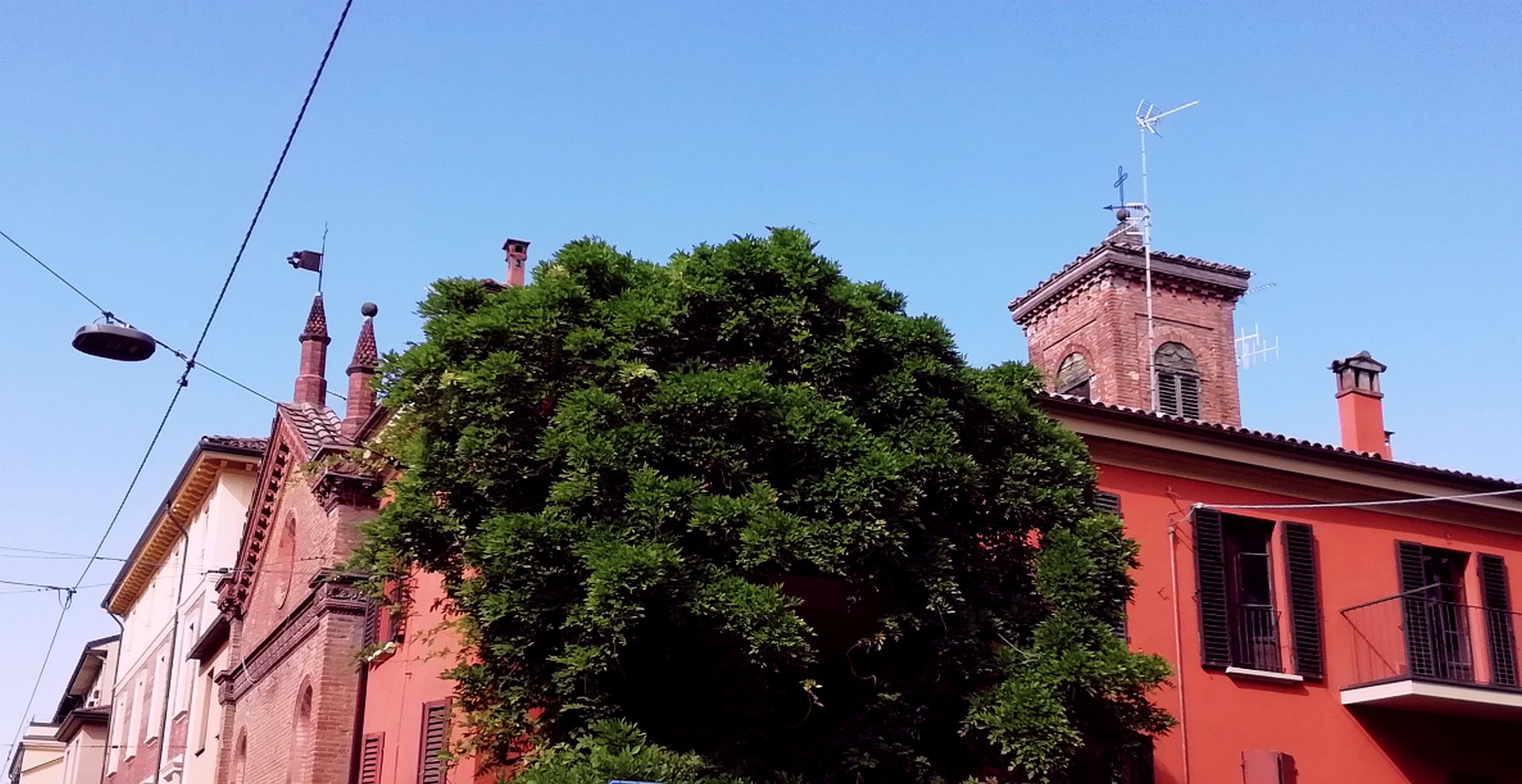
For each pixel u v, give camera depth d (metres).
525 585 11.88
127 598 47.75
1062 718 12.98
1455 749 21.97
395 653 19.88
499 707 12.26
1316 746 20.77
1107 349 30.14
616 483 12.41
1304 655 21.11
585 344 13.17
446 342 13.42
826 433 12.94
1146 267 30.58
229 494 36.47
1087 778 13.88
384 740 19.81
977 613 13.96
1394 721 21.56
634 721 12.16
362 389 24.97
